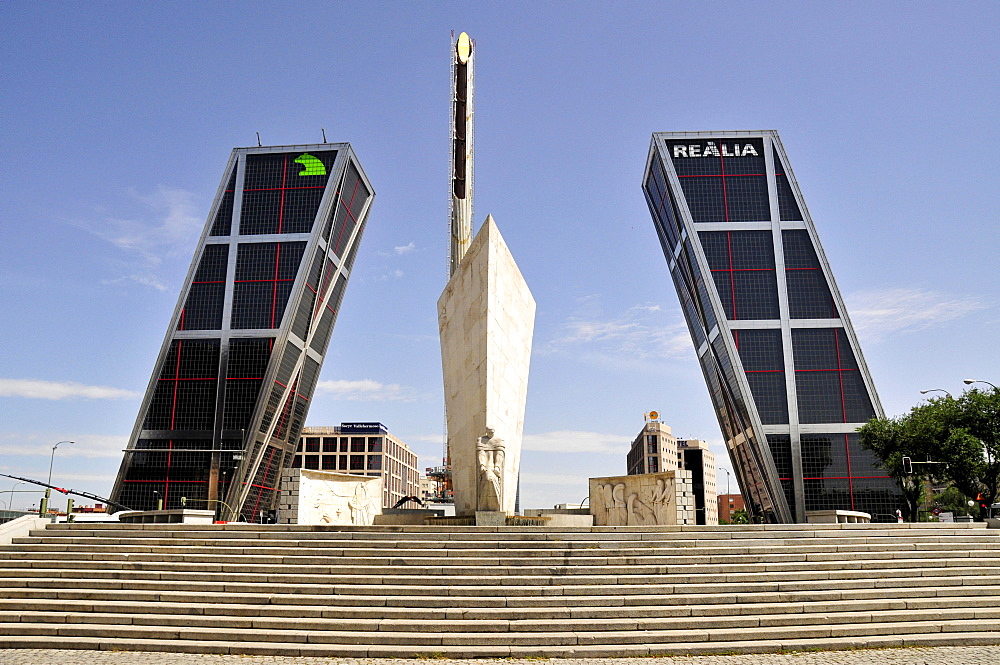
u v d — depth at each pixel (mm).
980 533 22562
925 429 51156
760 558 19469
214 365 92125
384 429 155375
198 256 95250
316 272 98625
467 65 52875
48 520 23250
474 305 28391
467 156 52000
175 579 18312
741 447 93875
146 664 14469
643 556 19281
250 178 97500
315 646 15289
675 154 92438
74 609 17016
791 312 88000
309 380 106812
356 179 104188
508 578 17672
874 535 22000
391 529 21359
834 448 85000
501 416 27781
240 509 90500
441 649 15180
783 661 14844
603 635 15727
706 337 96438
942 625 16656
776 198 90625
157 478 89312
